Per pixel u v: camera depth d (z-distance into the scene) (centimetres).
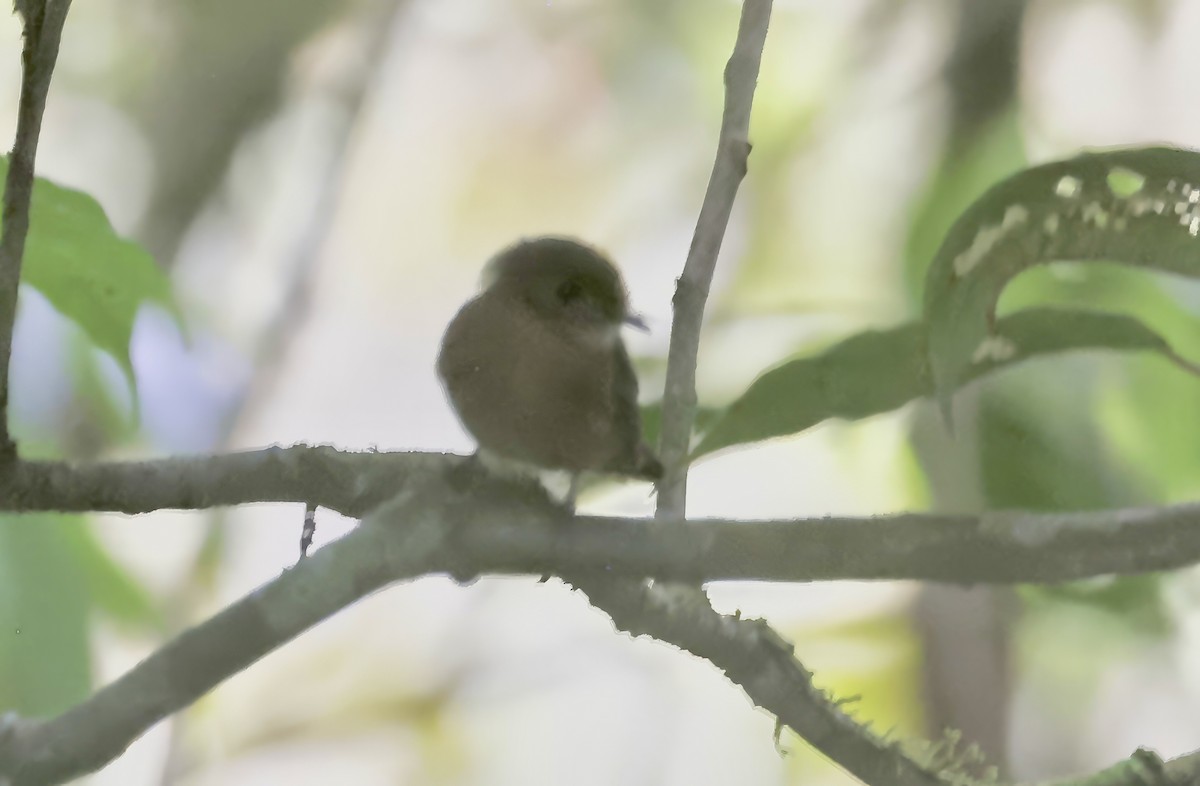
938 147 452
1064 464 439
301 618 424
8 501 425
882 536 425
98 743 423
